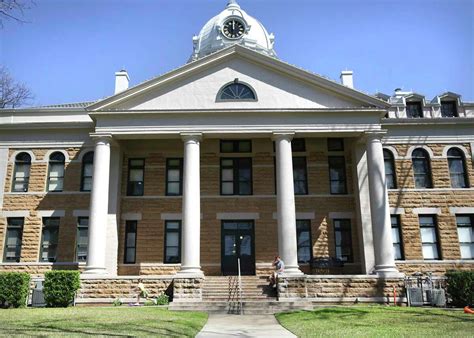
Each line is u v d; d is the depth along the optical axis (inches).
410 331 480.4
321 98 956.6
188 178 892.6
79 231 995.3
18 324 499.8
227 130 923.4
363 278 843.4
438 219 1006.4
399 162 1039.0
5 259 983.6
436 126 1058.7
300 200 1018.1
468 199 1017.5
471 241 1005.8
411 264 978.1
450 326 519.5
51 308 734.5
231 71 975.6
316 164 1040.2
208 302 770.2
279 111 924.0
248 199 1017.5
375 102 942.4
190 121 930.7
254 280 908.0
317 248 991.0
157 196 1021.8
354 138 1010.7
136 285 856.9
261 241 994.1
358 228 989.2
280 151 914.1
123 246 993.5
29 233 989.2
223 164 1047.0
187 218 867.4
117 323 527.5
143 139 994.7
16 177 1031.6
